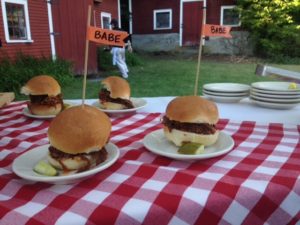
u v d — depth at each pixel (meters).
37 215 0.82
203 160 1.15
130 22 17.86
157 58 15.45
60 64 8.66
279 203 0.93
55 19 9.16
